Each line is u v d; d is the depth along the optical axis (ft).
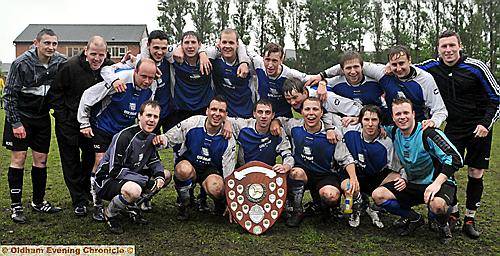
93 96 17.65
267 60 18.86
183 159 18.52
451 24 115.44
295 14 139.64
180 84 20.04
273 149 18.52
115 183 16.98
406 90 17.58
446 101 17.84
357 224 18.30
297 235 17.33
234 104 20.36
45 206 19.65
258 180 17.76
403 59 17.10
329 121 18.26
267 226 17.39
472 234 17.48
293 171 18.10
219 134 18.06
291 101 18.26
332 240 16.92
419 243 16.81
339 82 19.07
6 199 21.54
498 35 109.91
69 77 18.31
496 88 17.08
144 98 18.39
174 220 18.79
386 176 18.12
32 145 19.02
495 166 32.50
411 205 17.43
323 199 17.85
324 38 135.85
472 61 17.38
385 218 19.60
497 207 21.61
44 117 18.84
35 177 19.34
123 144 17.03
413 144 16.71
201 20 149.89
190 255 15.35
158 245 16.14
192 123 18.13
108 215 17.08
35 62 18.13
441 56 17.78
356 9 136.46
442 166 16.10
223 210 19.15
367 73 18.48
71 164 18.95
